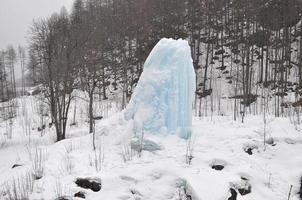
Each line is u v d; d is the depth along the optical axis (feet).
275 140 39.86
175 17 131.85
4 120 110.32
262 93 93.45
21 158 48.11
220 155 36.40
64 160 39.24
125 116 43.78
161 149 37.81
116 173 34.42
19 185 34.01
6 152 63.77
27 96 144.56
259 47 117.08
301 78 97.86
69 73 76.84
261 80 104.58
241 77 100.27
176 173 33.30
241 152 37.60
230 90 103.96
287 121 46.68
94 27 113.19
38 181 34.81
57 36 77.87
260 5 122.72
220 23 133.39
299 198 31.96
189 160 35.40
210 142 39.65
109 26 132.05
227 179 32.04
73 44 80.23
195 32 130.52
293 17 114.73
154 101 40.52
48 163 39.29
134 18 134.10
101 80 109.70
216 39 125.70
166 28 127.24
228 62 117.39
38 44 77.61
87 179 33.71
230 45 122.52
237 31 119.14
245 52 112.16
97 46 100.53
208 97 102.63
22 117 109.91
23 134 90.68
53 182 34.30
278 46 110.22
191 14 134.82
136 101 42.65
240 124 46.26
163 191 31.86
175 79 40.55
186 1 143.84
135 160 36.45
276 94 94.12
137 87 43.21
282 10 115.85
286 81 95.55
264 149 38.60
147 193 31.89
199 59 122.42
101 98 112.88
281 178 34.27
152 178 33.60
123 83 115.85
